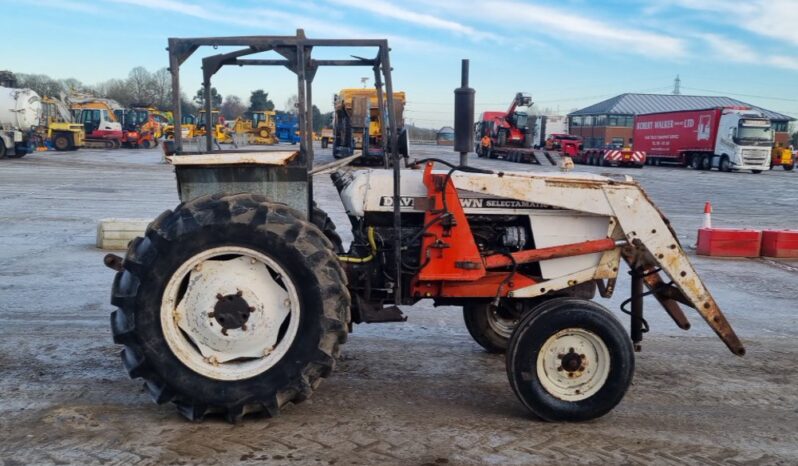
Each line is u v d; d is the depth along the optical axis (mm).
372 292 5012
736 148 39906
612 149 45844
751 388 5367
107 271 8852
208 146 5352
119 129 48000
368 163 23484
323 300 4281
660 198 22734
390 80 4684
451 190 4809
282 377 4285
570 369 4531
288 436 4227
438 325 6934
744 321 7508
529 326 4496
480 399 4965
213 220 4211
